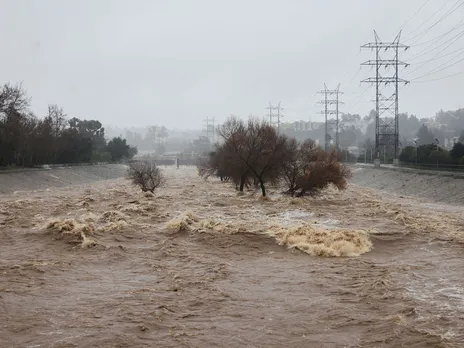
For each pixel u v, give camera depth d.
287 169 48.50
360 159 126.88
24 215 34.16
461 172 61.56
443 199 52.47
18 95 80.62
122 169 141.12
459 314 13.76
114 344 11.66
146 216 32.97
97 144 158.62
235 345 11.66
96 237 24.98
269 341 11.91
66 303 14.84
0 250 22.69
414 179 67.81
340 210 38.28
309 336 12.25
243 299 15.41
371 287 16.61
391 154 116.62
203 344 11.70
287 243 23.98
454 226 29.78
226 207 39.88
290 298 15.53
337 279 17.95
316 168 47.81
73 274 18.55
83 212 35.94
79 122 158.62
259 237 24.97
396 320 13.19
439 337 12.02
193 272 19.05
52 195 54.88
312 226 28.75
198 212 35.66
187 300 15.25
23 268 19.08
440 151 79.00
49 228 26.22
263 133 48.97
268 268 19.89
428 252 22.91
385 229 27.83
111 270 19.36
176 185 73.19
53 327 12.80
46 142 93.38
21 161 96.31
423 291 16.17
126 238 25.38
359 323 13.13
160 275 18.56
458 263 20.44
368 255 22.70
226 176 63.47
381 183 76.94
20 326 12.84
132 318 13.44
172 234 26.20
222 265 20.17
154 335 12.30
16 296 15.47
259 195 50.50
